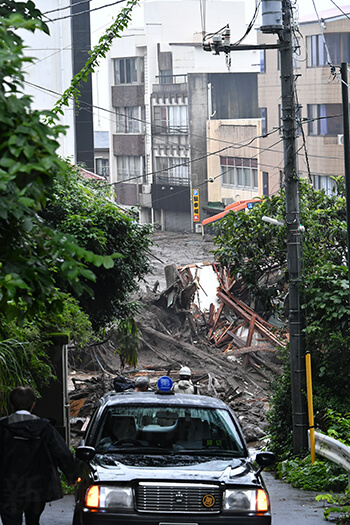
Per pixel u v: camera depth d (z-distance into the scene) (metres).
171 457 12.79
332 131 86.69
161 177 138.00
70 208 28.50
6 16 9.65
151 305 62.25
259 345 57.16
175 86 133.75
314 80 87.50
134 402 13.96
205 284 64.38
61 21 67.31
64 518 15.04
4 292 7.31
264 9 24.66
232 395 48.31
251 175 118.94
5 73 6.92
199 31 148.12
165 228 138.50
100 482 11.59
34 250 8.19
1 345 16.66
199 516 11.48
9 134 6.84
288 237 25.62
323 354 25.69
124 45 142.00
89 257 7.52
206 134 130.75
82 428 36.03
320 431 24.92
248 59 146.00
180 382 23.38
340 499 17.42
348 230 23.77
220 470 12.26
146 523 11.38
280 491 20.59
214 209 126.38
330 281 24.88
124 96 142.50
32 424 10.24
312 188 31.28
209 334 60.53
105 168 154.38
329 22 85.31
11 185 6.94
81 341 23.92
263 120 100.44
